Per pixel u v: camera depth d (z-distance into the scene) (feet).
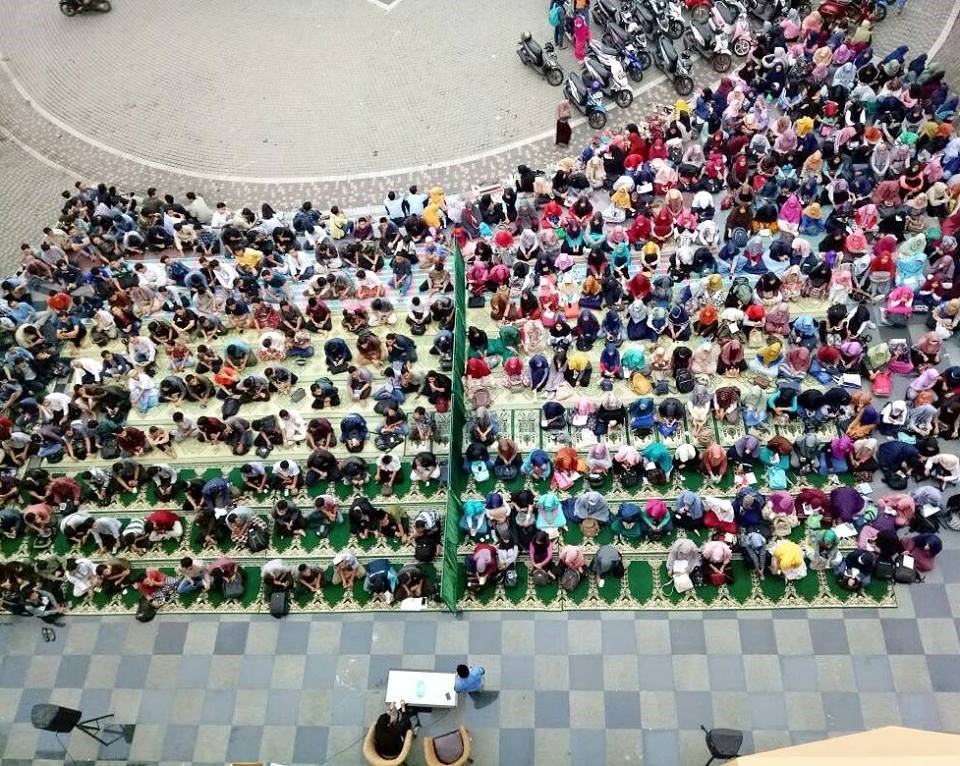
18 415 82.53
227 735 62.28
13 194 104.78
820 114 97.19
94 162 107.65
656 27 108.27
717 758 56.18
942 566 64.90
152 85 116.37
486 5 121.19
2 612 69.46
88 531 72.59
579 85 102.17
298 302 89.61
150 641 67.21
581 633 64.49
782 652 62.18
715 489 70.64
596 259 84.94
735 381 76.95
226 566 67.97
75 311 88.74
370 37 119.24
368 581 66.90
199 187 103.71
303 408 80.12
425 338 84.28
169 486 74.23
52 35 124.88
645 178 93.04
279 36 121.19
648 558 67.62
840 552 65.67
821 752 46.06
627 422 75.20
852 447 69.15
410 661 64.34
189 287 88.22
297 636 66.39
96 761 61.87
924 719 58.70
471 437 74.54
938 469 67.82
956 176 86.02
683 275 85.87
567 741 59.88
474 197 97.30
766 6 108.88
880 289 80.84
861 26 100.89
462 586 67.41
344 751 60.75
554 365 79.30
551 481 72.38
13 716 64.44
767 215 87.40
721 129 96.27
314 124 108.99
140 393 80.84
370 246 89.71
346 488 73.92
